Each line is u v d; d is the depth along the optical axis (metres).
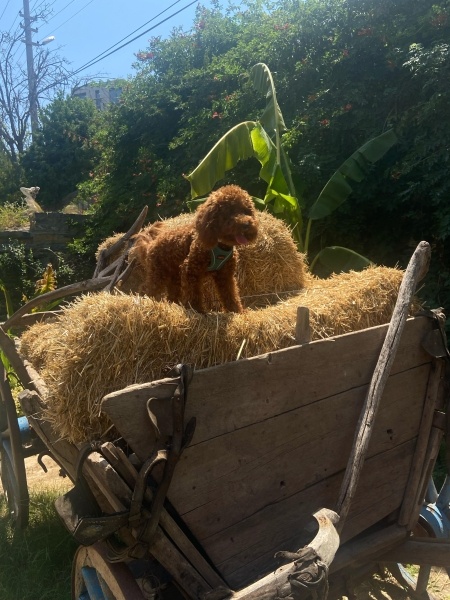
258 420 2.09
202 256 2.53
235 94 8.41
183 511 1.94
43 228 12.88
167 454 1.81
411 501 2.58
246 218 2.33
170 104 11.14
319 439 2.28
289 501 2.20
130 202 10.71
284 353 2.13
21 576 3.39
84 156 22.72
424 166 5.59
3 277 12.05
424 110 5.53
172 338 2.03
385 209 6.32
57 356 2.12
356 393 2.38
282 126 6.12
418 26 6.27
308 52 7.31
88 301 2.08
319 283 3.46
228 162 5.86
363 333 2.39
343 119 6.70
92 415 1.92
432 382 2.62
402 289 2.50
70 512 2.01
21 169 25.95
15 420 3.71
